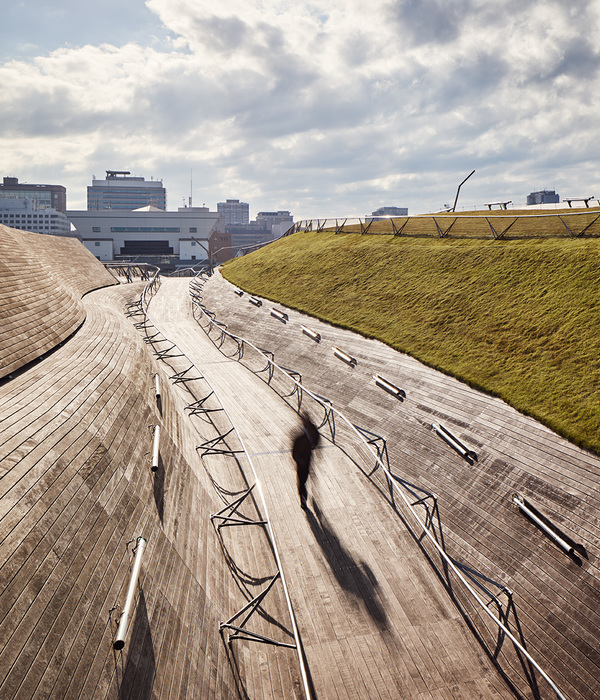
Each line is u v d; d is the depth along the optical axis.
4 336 13.92
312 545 14.90
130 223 129.75
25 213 176.00
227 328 35.53
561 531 13.18
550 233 26.67
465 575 13.94
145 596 9.20
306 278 37.19
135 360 18.59
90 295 34.25
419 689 11.01
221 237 137.25
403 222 38.09
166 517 12.05
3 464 8.59
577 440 14.86
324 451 19.86
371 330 26.55
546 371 18.14
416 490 17.16
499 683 11.36
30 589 7.05
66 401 12.12
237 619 11.66
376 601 13.20
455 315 24.47
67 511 8.89
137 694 7.55
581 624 11.57
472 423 17.94
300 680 10.84
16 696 5.79
